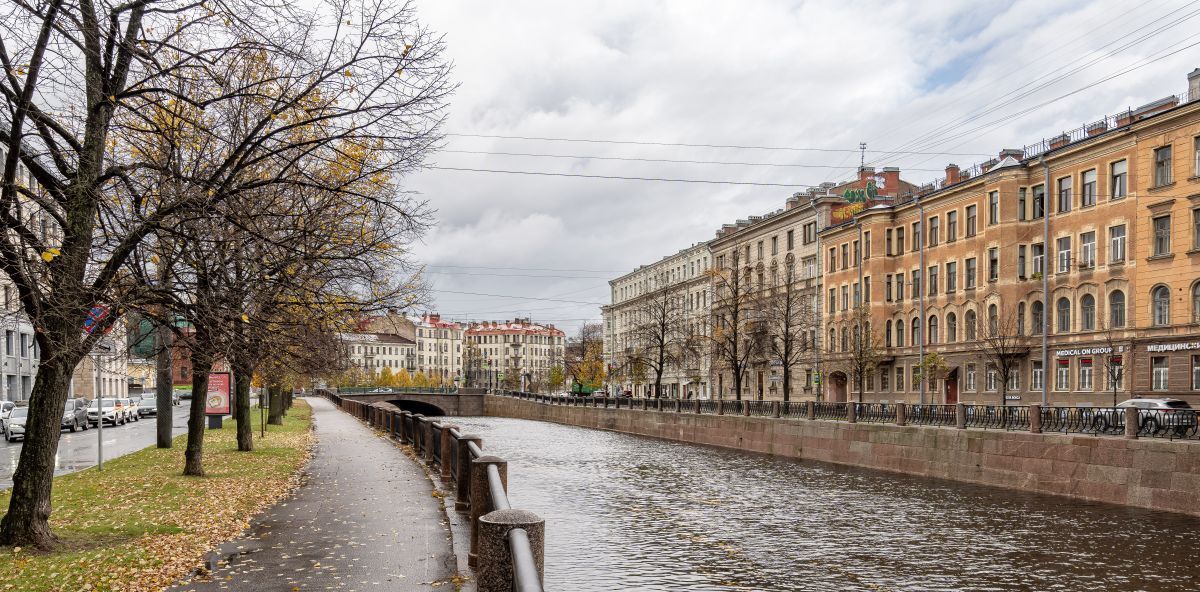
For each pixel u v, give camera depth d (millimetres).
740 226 82438
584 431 62031
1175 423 22391
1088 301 41969
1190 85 38656
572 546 17625
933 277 53062
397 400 103125
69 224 10234
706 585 14445
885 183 64625
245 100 12664
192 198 10281
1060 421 26312
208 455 23562
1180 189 36844
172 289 11219
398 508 14508
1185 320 36344
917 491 27109
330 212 14039
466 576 9430
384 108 11508
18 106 9383
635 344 106000
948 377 51000
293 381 34875
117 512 13469
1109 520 21078
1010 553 17312
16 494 10445
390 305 14266
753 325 63938
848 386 60844
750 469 34188
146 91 10422
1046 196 44406
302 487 17516
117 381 80062
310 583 9141
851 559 16703
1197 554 17188
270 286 12625
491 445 47188
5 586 8562
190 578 9367
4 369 54406
